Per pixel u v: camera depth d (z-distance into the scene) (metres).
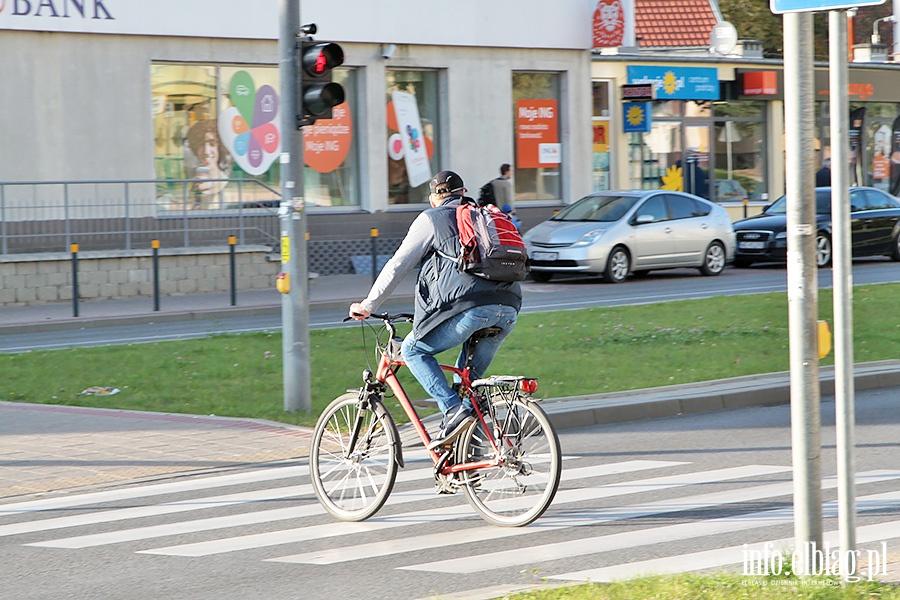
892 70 138.38
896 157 141.50
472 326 23.84
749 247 94.12
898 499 25.69
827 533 22.75
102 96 83.44
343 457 25.53
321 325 62.66
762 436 34.19
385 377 25.52
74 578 21.09
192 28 86.56
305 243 37.72
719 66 121.62
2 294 73.25
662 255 85.00
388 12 94.62
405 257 24.02
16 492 28.94
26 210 80.00
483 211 24.08
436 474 24.84
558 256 81.62
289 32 36.75
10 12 79.56
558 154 105.31
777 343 50.19
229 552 22.73
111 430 35.38
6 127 80.12
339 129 94.25
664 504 25.88
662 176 120.06
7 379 43.75
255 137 90.38
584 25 104.75
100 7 82.81
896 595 16.80
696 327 55.34
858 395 41.09
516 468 24.09
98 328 64.69
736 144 125.88
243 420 36.66
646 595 17.41
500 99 101.00
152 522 25.48
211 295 78.81
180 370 45.22
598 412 36.75
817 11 17.09
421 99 98.25
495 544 22.84
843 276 17.45
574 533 23.52
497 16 100.00
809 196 17.56
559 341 51.25
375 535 23.91
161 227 85.06
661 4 134.75
